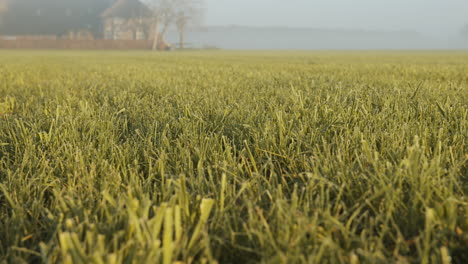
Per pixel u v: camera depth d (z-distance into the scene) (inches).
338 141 74.1
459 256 40.2
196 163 68.1
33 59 782.5
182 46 3452.3
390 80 212.1
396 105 106.0
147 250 35.4
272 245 38.3
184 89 170.7
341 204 48.0
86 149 71.0
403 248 39.6
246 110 103.4
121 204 44.3
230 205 46.6
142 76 285.4
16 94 182.5
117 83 219.6
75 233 38.0
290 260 35.5
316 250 38.1
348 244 39.3
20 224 43.7
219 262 41.4
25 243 44.4
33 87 210.2
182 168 62.9
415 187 47.9
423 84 175.9
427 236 36.1
